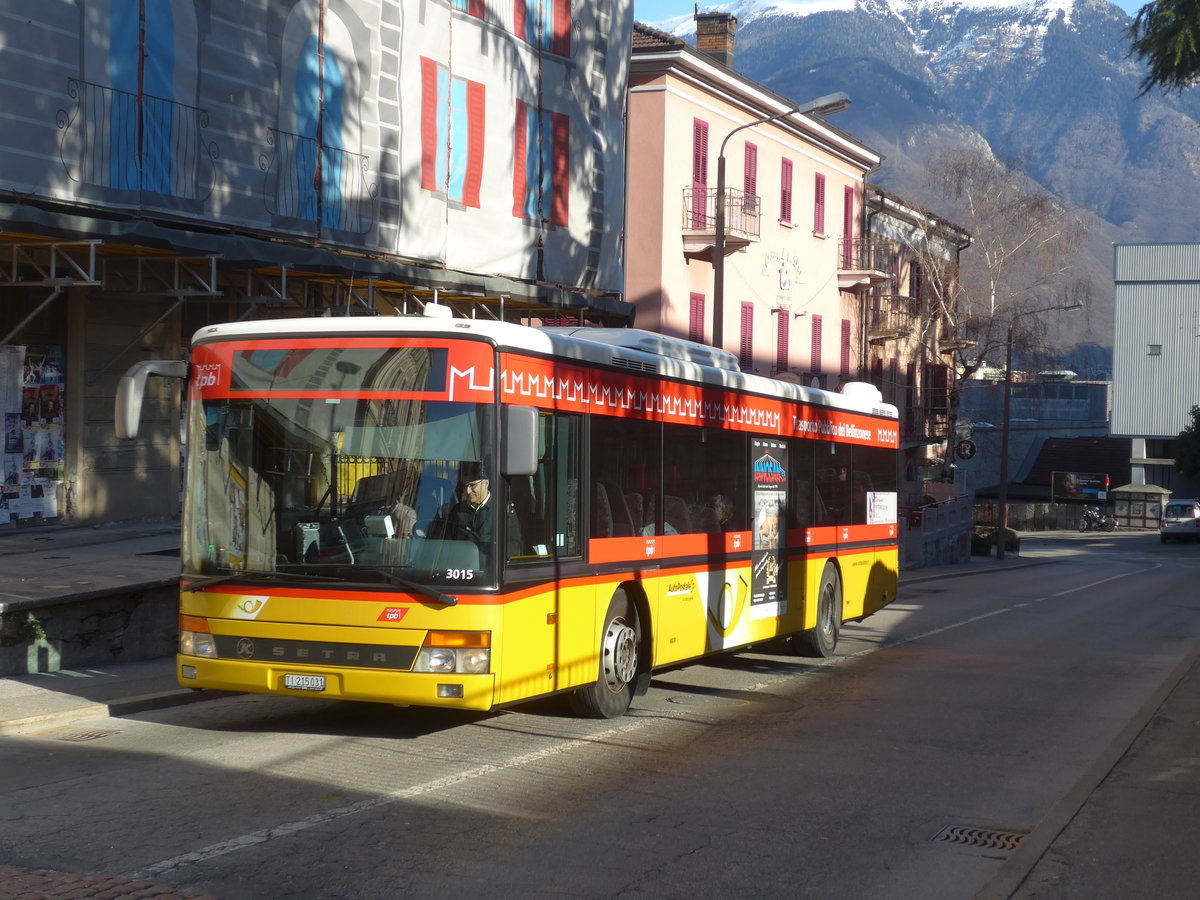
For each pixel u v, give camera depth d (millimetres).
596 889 6527
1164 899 6453
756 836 7688
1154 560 59250
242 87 19156
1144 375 87125
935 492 55094
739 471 14148
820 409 16797
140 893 6098
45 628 12805
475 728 10719
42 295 18016
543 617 10086
